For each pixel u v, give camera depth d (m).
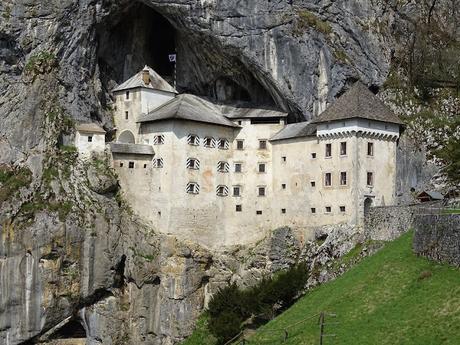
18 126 107.06
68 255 102.94
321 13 108.56
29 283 101.44
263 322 88.19
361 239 90.50
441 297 56.94
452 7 122.44
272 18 106.88
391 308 60.31
